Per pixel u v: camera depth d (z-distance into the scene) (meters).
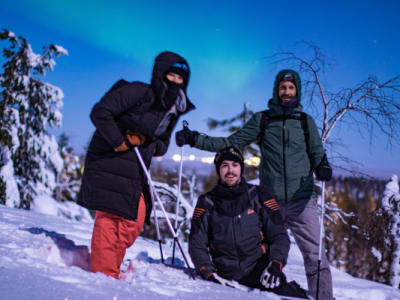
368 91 5.80
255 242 2.61
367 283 5.02
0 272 1.48
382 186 6.99
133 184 2.36
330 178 2.83
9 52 12.34
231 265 2.60
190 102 2.50
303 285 4.18
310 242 2.88
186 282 2.20
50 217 5.81
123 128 2.34
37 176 12.96
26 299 1.27
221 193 2.63
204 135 3.28
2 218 4.27
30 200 12.88
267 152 3.03
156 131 2.44
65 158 23.53
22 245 2.34
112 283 1.72
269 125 3.03
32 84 12.44
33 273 1.57
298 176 2.93
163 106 2.34
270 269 2.44
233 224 2.58
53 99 12.70
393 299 4.43
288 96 3.00
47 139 13.09
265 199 2.68
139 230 2.48
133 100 2.26
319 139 3.01
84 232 4.64
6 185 11.99
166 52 2.34
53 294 1.36
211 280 2.52
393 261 7.46
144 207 2.52
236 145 3.16
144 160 2.46
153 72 2.31
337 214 6.75
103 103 2.21
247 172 12.98
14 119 12.10
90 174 2.35
